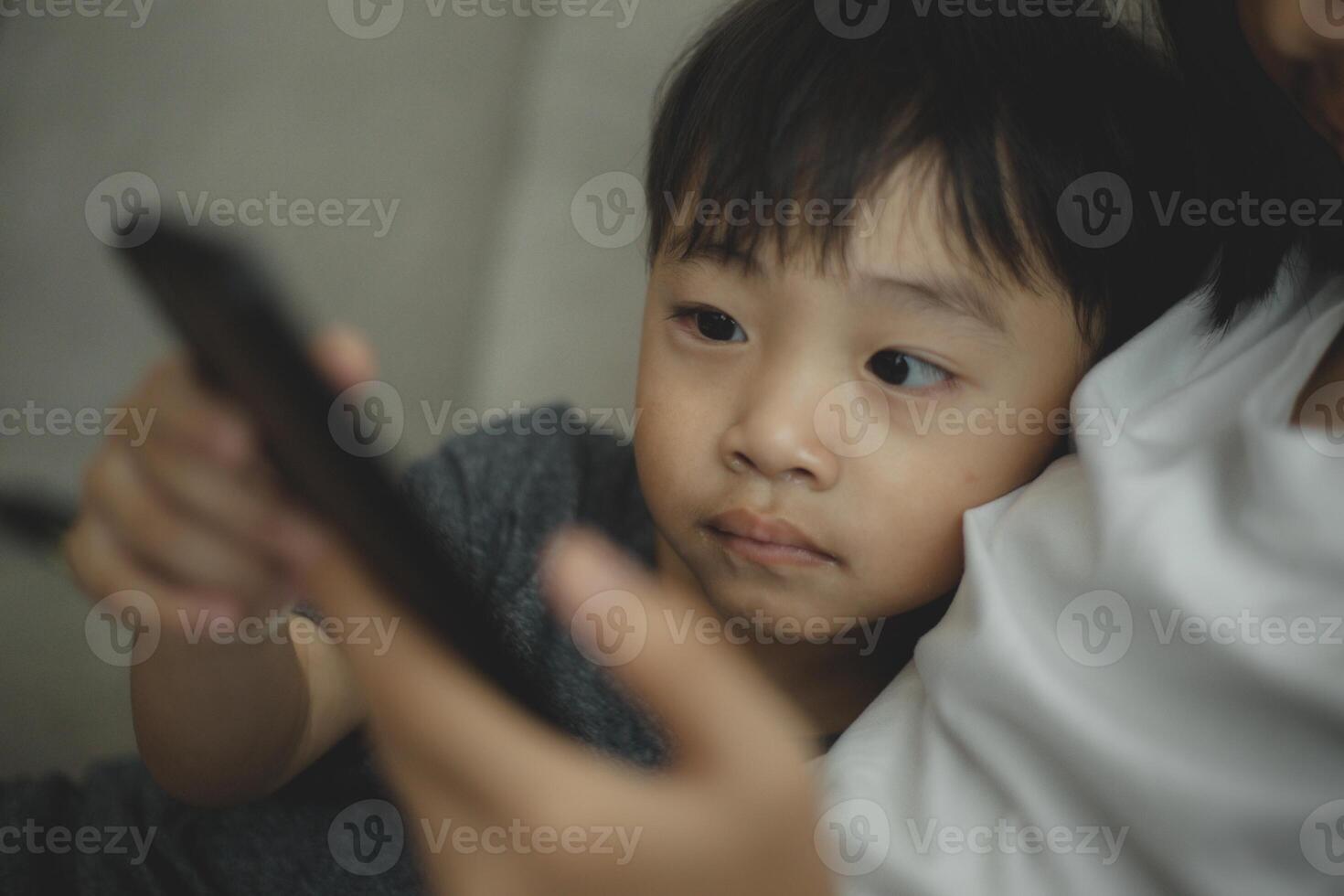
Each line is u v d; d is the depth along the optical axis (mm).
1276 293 655
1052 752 540
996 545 601
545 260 1321
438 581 412
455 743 390
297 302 415
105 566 463
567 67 1429
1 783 790
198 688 626
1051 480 613
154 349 1242
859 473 618
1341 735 500
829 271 603
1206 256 676
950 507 637
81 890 699
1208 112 673
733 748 391
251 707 645
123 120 1407
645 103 1403
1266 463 535
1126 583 538
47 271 1306
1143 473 571
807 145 621
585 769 395
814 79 637
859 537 627
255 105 1409
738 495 626
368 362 406
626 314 1313
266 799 731
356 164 1377
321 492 383
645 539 776
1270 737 510
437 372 1256
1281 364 579
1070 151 637
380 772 734
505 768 387
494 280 1313
